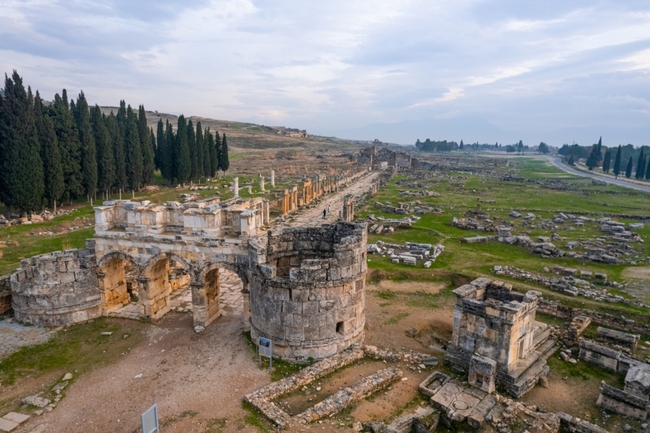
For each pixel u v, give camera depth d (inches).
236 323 1226.0
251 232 1154.7
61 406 834.8
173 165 4057.6
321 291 992.9
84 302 1230.3
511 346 914.1
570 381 960.9
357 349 1043.3
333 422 773.3
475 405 829.8
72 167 2721.5
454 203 3676.2
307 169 6565.0
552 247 1996.8
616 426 813.2
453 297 1469.0
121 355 1043.3
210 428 748.6
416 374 965.8
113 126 3260.3
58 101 2721.5
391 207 3164.4
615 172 6712.6
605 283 1581.0
